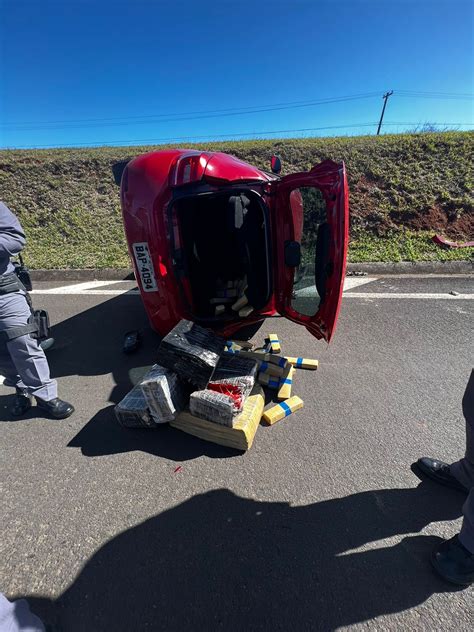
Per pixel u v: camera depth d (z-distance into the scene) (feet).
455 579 4.95
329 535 5.73
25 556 5.55
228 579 5.14
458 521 5.98
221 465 7.10
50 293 17.56
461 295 15.24
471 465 5.74
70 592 5.07
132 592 5.02
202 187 9.19
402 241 20.45
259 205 9.31
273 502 6.31
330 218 7.88
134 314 14.80
